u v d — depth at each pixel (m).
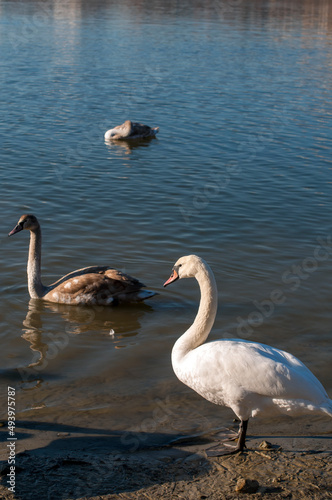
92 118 26.12
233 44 48.34
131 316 10.72
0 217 14.95
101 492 6.03
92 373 8.70
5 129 23.61
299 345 9.55
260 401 6.61
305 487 6.15
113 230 14.37
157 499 5.94
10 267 12.45
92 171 19.30
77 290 11.10
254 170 19.75
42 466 6.46
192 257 7.49
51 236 13.88
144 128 23.73
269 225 15.08
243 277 12.12
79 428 7.33
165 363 9.03
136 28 55.97
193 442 7.12
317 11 78.38
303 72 37.69
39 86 31.42
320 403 6.38
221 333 9.91
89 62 38.62
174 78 34.72
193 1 87.75
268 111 27.91
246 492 6.05
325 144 22.91
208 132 24.50
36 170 19.00
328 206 16.61
